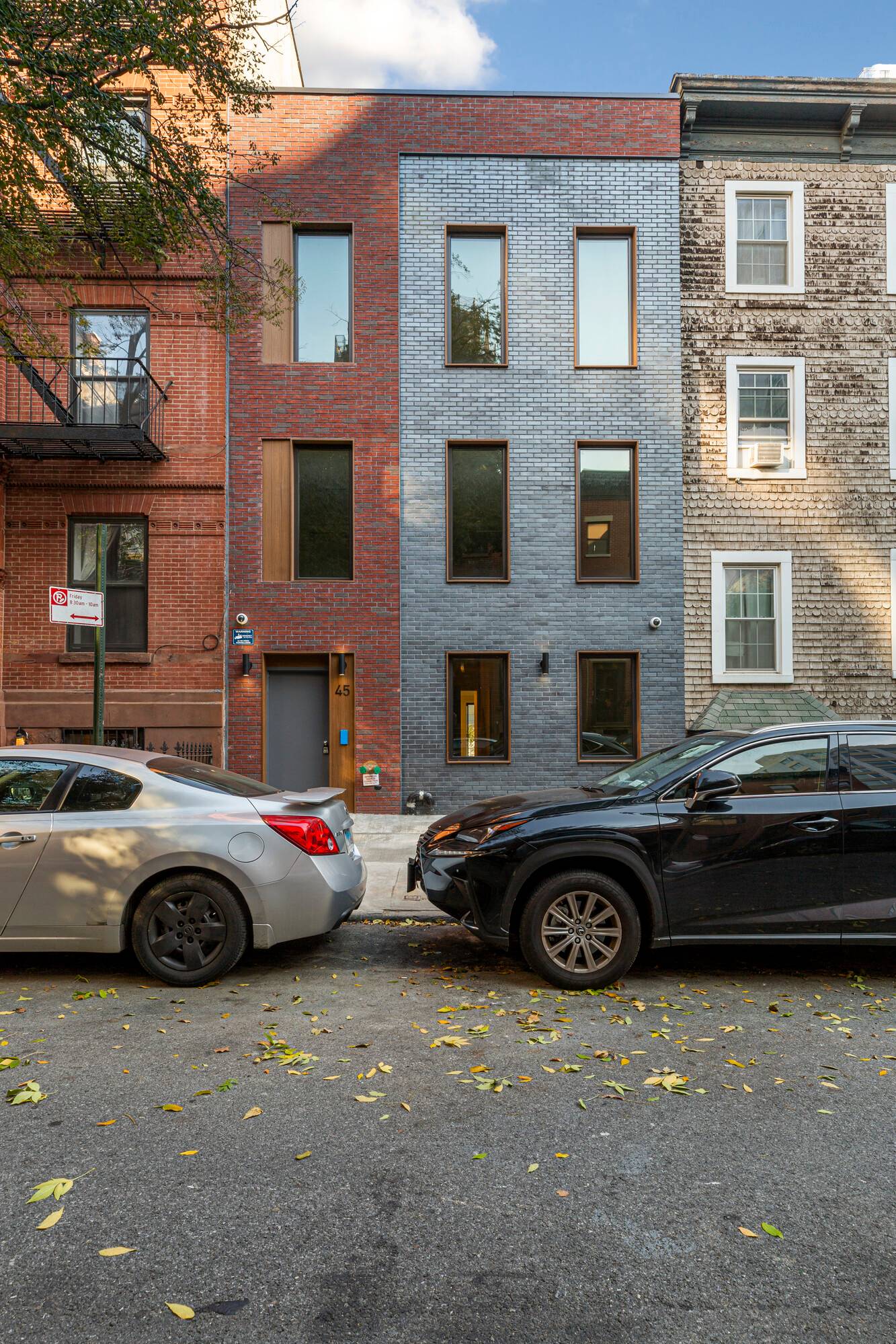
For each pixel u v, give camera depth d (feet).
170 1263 8.22
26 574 41.86
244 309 36.63
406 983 17.60
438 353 43.24
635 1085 12.61
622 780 19.79
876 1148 10.75
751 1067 13.34
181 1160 10.23
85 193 30.99
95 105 26.58
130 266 42.06
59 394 42.04
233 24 31.22
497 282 44.14
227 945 17.04
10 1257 8.28
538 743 42.91
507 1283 8.00
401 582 42.73
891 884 17.34
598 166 43.80
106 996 16.51
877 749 18.12
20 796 17.58
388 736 42.37
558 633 43.11
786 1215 9.21
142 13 25.95
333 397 42.88
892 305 44.37
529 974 18.28
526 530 43.27
